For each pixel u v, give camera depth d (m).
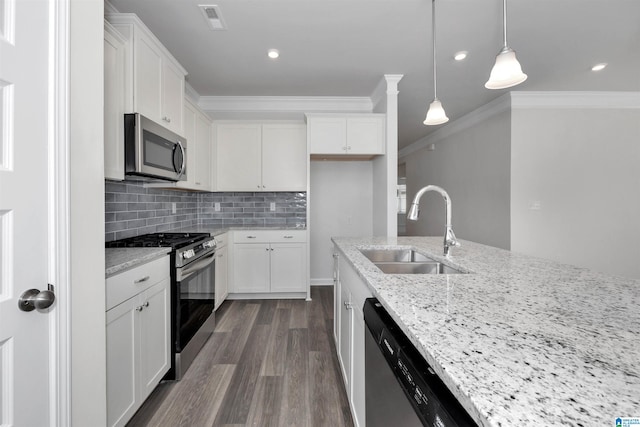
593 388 0.44
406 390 0.66
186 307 2.06
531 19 2.25
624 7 2.11
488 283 1.03
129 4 2.07
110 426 1.32
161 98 2.17
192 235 2.51
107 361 1.30
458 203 4.93
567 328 0.66
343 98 3.86
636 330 0.65
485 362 0.52
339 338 2.04
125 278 1.43
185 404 1.71
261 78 3.28
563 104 3.73
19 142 0.86
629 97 3.72
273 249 3.59
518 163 3.75
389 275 1.15
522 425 0.37
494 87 1.64
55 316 0.96
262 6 2.10
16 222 0.85
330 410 1.66
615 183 3.79
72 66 1.05
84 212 1.11
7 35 0.83
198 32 2.42
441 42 2.57
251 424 1.56
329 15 2.21
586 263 3.79
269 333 2.65
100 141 1.19
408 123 5.07
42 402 0.93
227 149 3.79
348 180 4.23
